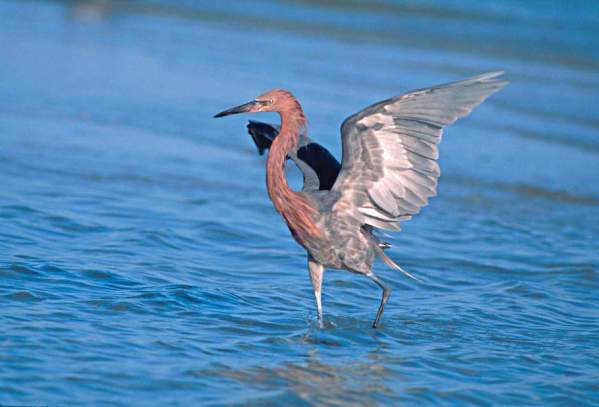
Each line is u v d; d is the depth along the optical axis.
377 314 11.02
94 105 24.11
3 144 19.52
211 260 13.45
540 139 23.81
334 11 43.69
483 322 11.57
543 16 44.78
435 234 15.84
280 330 10.77
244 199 17.11
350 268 10.84
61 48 32.25
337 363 9.88
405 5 45.84
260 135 12.20
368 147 10.03
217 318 10.93
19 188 16.33
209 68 30.03
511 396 9.28
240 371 9.43
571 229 16.64
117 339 9.91
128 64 30.14
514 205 18.09
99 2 44.22
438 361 10.12
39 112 22.89
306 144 11.06
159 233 14.35
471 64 32.75
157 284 11.91
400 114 9.71
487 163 21.08
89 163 18.69
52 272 11.91
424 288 13.02
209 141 21.59
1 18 38.25
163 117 23.38
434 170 9.95
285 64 31.31
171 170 18.78
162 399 8.58
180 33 37.38
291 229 10.67
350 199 10.37
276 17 42.03
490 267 14.13
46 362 9.11
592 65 34.56
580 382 9.69
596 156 22.64
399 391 9.26
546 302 12.48
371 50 34.94
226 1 45.56
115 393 8.59
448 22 41.75
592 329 11.46
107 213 15.32
